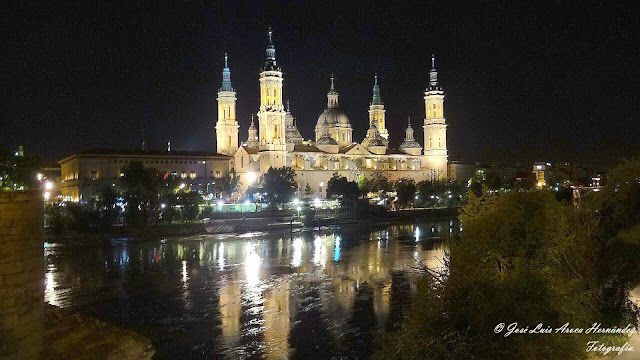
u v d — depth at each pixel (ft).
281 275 251.60
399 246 346.74
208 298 205.98
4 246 69.41
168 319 177.47
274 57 619.26
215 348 149.38
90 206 408.87
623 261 115.85
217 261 293.23
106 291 217.77
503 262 109.29
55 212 393.70
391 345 104.58
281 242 378.32
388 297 205.57
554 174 437.58
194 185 583.99
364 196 630.33
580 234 123.24
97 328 100.32
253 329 166.40
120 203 418.92
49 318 99.55
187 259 300.40
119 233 388.37
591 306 110.83
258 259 299.99
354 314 182.29
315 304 196.24
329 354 144.25
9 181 310.24
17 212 70.90
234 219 459.73
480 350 92.94
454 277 106.11
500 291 95.71
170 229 411.34
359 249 336.08
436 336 97.14
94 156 523.29
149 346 102.47
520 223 108.47
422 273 249.55
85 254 318.45
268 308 191.11
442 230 449.89
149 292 216.13
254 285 229.25
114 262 289.74
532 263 107.34
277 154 602.44
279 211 507.71
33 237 73.41
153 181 421.18
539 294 94.89
